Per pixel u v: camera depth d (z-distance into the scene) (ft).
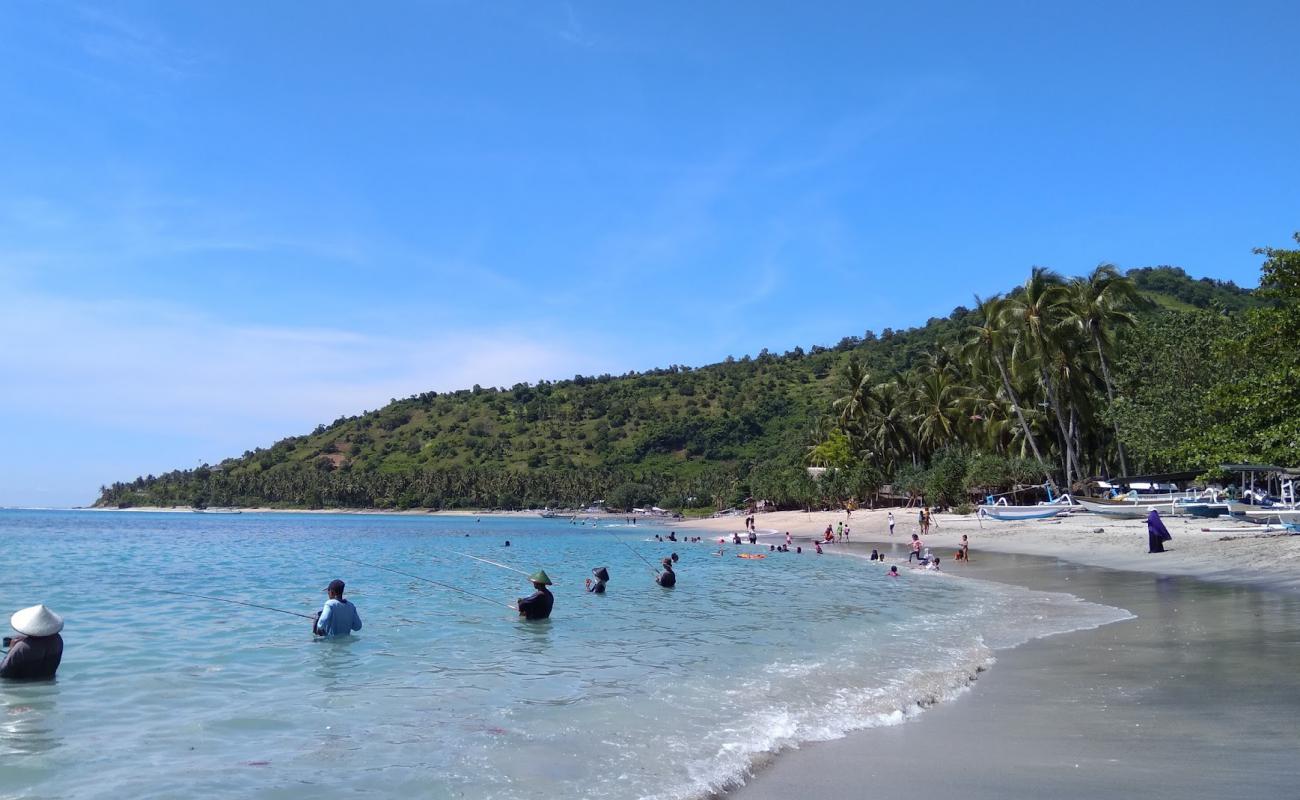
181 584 81.10
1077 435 192.85
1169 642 39.83
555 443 595.88
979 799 18.93
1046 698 29.32
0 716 28.48
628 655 41.04
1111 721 25.55
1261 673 31.55
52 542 178.40
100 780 21.39
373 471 605.31
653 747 24.17
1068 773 20.62
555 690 32.73
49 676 35.01
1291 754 21.45
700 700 30.60
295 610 59.62
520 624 52.60
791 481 319.06
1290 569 70.74
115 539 196.34
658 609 60.95
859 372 286.25
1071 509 156.25
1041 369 180.96
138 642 44.68
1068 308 176.76
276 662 39.22
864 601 65.31
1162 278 397.80
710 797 19.72
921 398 245.24
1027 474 181.47
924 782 20.39
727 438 541.34
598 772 21.75
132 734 26.14
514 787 20.57
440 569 104.12
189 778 21.53
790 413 552.41
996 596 67.21
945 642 43.68
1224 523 117.60
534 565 111.65
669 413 597.52
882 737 24.97
